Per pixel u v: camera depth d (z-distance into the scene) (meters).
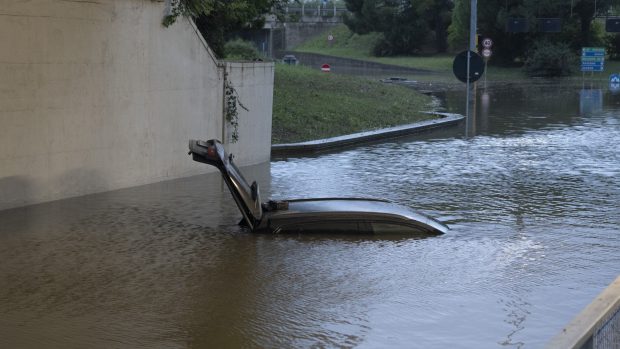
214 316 7.58
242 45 33.91
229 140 17.00
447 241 10.59
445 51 89.94
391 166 17.69
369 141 22.64
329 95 31.59
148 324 7.36
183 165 15.75
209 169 16.55
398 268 9.24
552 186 14.97
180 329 7.23
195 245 10.26
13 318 7.49
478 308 7.77
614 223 11.72
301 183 15.22
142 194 13.65
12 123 11.96
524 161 18.44
